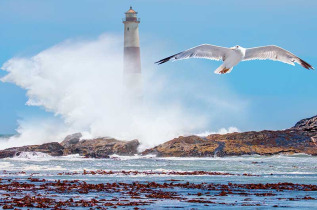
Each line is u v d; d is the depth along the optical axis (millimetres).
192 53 20125
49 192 37625
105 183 44031
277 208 31266
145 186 41719
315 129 93562
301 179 49688
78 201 32969
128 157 86250
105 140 95375
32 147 86312
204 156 85812
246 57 20422
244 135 92000
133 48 122500
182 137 91250
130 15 122188
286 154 87250
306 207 31734
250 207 31547
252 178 50406
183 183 44844
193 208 30875
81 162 70875
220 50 20281
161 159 79688
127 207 30938
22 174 51781
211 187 41719
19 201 32406
